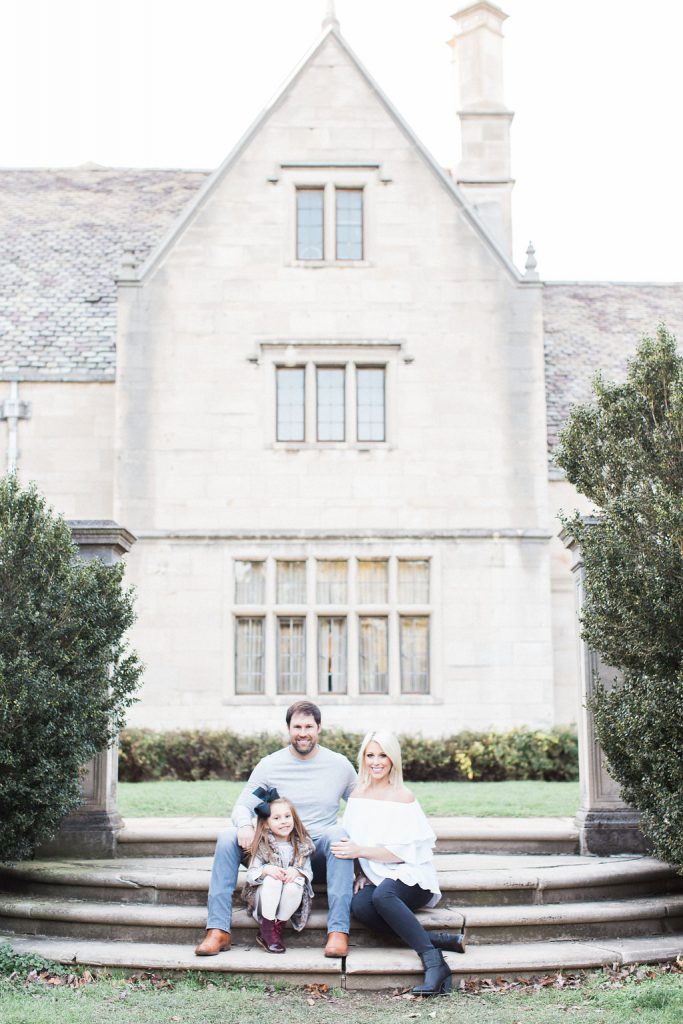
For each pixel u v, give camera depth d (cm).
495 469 1764
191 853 866
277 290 1788
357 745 1583
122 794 1196
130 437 1750
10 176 2289
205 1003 614
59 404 1850
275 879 688
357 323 1786
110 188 2277
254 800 718
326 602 1738
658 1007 596
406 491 1759
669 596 735
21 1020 573
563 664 1809
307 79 1828
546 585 1736
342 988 652
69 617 795
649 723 732
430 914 714
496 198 2094
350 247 1819
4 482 809
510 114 2102
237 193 1802
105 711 832
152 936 719
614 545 760
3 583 782
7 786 755
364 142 1816
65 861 838
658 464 780
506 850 873
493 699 1712
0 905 752
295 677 1730
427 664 1738
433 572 1734
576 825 882
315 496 1755
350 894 691
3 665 750
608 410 838
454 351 1786
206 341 1773
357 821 710
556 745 1606
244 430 1761
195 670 1703
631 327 2155
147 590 1717
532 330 1791
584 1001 619
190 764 1588
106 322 1942
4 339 1897
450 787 1344
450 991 641
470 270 1798
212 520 1744
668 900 771
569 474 852
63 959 679
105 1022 577
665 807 728
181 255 1788
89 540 886
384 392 1791
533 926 721
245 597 1739
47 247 2094
